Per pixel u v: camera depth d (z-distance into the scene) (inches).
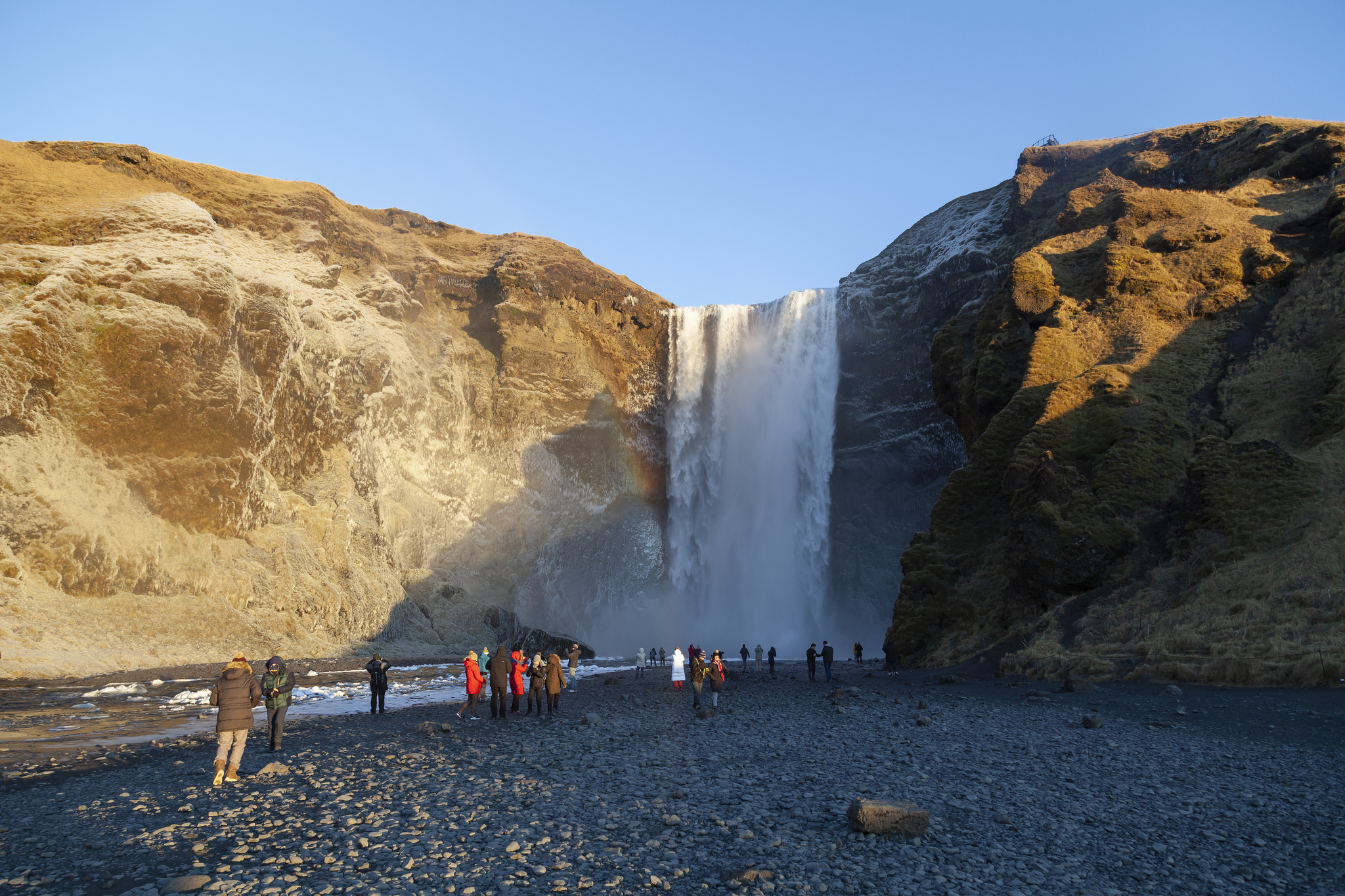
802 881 258.7
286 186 2928.2
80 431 1683.1
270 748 571.2
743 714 776.9
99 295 1801.2
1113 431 1425.9
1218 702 733.3
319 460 2315.5
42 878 268.8
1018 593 1353.3
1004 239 2854.3
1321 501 1090.7
